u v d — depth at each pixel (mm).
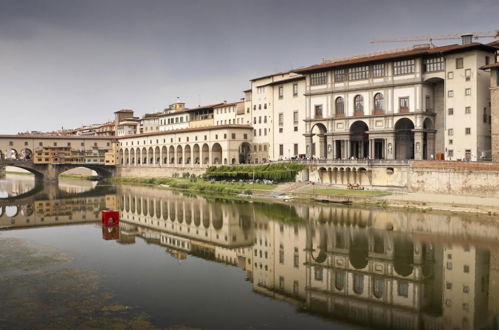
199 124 172625
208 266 50250
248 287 43125
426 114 92312
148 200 110562
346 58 110625
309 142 110438
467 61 85750
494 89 80375
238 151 137875
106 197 119188
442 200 77812
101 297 39188
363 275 46375
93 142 192875
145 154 184750
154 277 45719
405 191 87812
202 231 70250
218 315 35812
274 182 114188
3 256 53094
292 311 37031
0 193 132625
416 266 48375
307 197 96375
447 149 88688
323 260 52156
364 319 35469
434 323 34656
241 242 62062
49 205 103750
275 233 66438
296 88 123250
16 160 172000
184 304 38031
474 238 58688
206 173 136625
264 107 135750
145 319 34500
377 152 105125
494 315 35906
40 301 37875
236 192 114938
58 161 182125
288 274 47219
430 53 89312
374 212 78125
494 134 80500
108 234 68688
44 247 58500
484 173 76000
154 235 67750
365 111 100000
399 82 94188
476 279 43969
